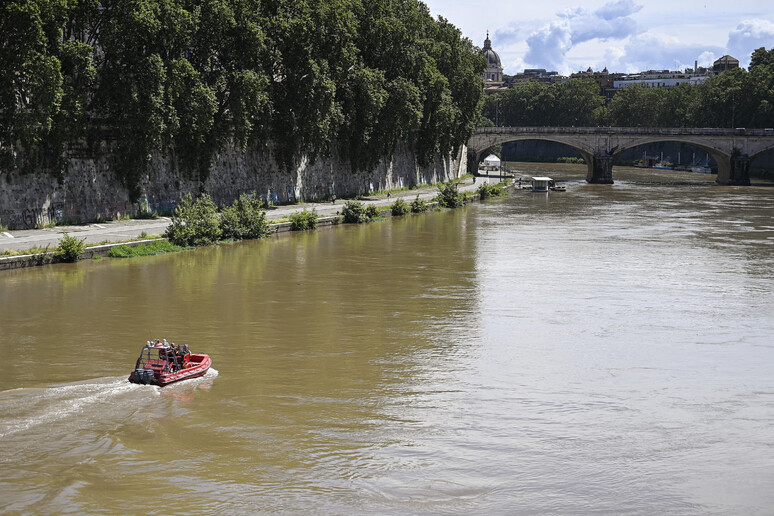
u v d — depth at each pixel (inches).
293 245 2337.6
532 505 740.0
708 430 930.7
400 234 2689.5
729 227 3051.2
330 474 786.2
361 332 1323.8
